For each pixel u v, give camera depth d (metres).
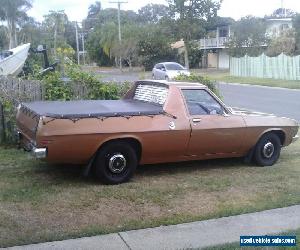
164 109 7.54
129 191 6.94
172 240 5.31
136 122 7.22
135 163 7.38
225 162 8.86
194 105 7.82
